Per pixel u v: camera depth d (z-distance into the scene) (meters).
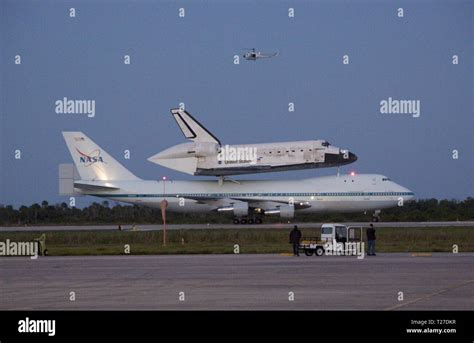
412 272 114.25
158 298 89.44
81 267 129.62
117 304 85.56
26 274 118.00
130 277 111.75
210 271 119.25
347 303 84.25
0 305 85.62
